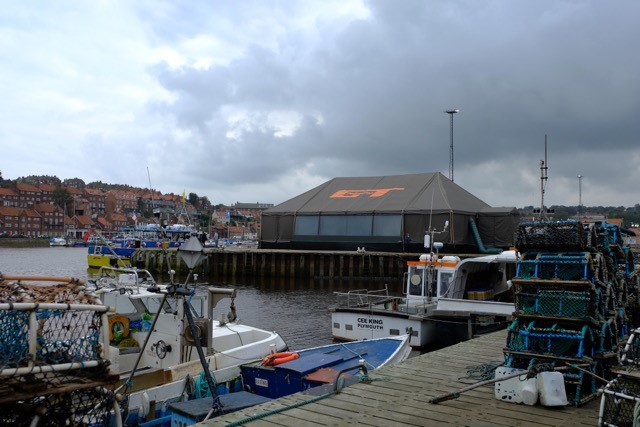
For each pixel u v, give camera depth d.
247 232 127.56
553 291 7.51
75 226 139.75
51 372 4.72
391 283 36.81
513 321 7.77
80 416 5.39
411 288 17.52
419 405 6.75
